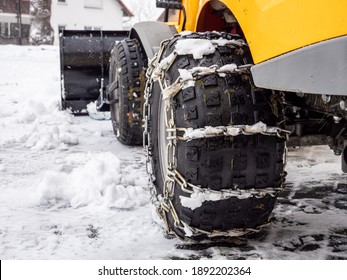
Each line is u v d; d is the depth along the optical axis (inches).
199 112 89.2
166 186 98.5
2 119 260.1
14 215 120.8
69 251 100.5
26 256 97.9
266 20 82.0
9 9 1742.1
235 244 103.1
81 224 115.4
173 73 97.2
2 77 464.1
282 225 114.7
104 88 247.1
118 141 212.1
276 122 91.1
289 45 77.0
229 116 88.8
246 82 91.5
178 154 93.0
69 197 132.8
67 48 248.5
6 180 150.8
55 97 326.6
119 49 189.9
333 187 146.4
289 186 147.3
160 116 109.7
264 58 82.2
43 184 133.8
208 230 95.4
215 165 88.8
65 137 205.8
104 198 130.0
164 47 107.9
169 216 102.9
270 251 99.7
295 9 76.6
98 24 1804.9
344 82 71.3
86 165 143.6
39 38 1058.1
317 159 180.1
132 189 134.2
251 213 94.1
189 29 140.2
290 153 188.4
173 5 145.1
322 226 114.2
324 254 98.8
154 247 102.3
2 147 196.9
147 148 117.0
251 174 90.5
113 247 102.4
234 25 122.2
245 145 89.1
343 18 71.0
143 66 184.7
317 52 73.2
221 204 91.0
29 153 187.5
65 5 1745.8
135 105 185.5
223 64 93.0
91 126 248.2
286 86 77.6
